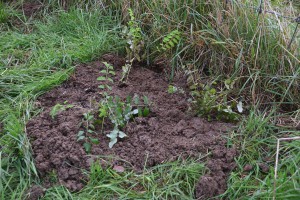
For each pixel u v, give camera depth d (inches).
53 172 103.9
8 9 168.1
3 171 102.1
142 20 149.1
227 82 127.2
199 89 131.5
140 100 125.7
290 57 129.4
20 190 100.6
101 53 145.4
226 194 100.0
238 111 124.4
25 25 161.2
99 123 115.7
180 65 139.1
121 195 98.6
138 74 138.7
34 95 126.5
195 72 135.4
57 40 150.0
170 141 112.6
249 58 131.1
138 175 103.0
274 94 128.5
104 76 136.3
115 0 159.5
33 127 114.0
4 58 143.1
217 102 125.0
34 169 102.6
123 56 147.5
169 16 144.6
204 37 137.2
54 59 139.5
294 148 108.5
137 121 117.3
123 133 112.3
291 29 140.0
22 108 121.6
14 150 108.0
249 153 110.3
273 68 130.0
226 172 106.0
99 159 106.6
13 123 114.2
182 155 108.5
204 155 108.7
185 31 143.0
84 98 127.3
